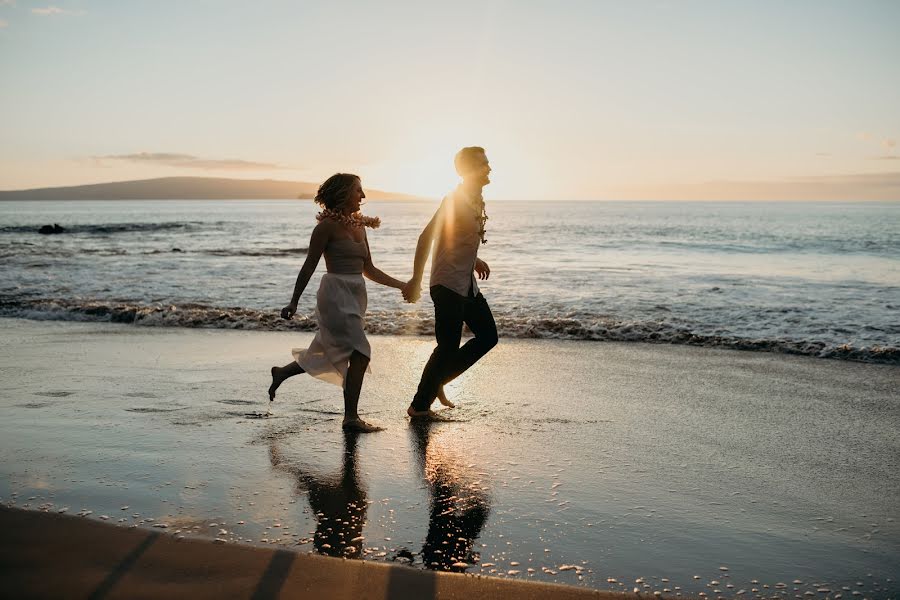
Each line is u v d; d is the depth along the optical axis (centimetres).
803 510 320
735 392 554
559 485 347
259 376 596
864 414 491
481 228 464
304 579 243
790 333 865
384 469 367
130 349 732
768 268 1881
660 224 5959
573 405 511
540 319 916
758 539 287
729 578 252
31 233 4303
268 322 914
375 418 473
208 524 291
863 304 1134
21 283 1471
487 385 577
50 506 308
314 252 444
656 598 237
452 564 259
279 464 373
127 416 467
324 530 288
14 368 628
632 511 315
